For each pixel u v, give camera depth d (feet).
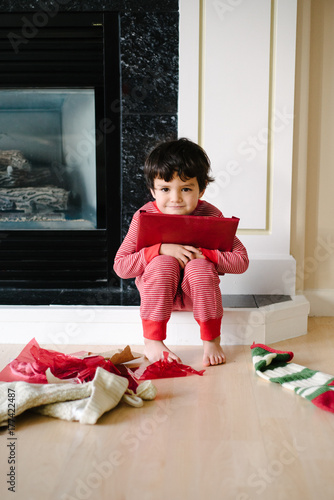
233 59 6.39
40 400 4.14
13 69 6.59
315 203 6.81
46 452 3.62
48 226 6.95
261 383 4.80
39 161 6.93
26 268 6.90
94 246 6.86
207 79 6.43
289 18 6.31
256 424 4.03
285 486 3.23
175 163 5.08
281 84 6.40
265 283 6.63
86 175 6.89
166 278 5.12
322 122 6.65
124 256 5.49
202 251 5.32
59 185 6.95
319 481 3.28
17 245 6.88
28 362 4.92
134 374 4.93
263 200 6.58
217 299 5.24
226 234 5.24
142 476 3.34
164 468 3.43
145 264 5.28
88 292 6.66
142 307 5.24
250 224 6.63
